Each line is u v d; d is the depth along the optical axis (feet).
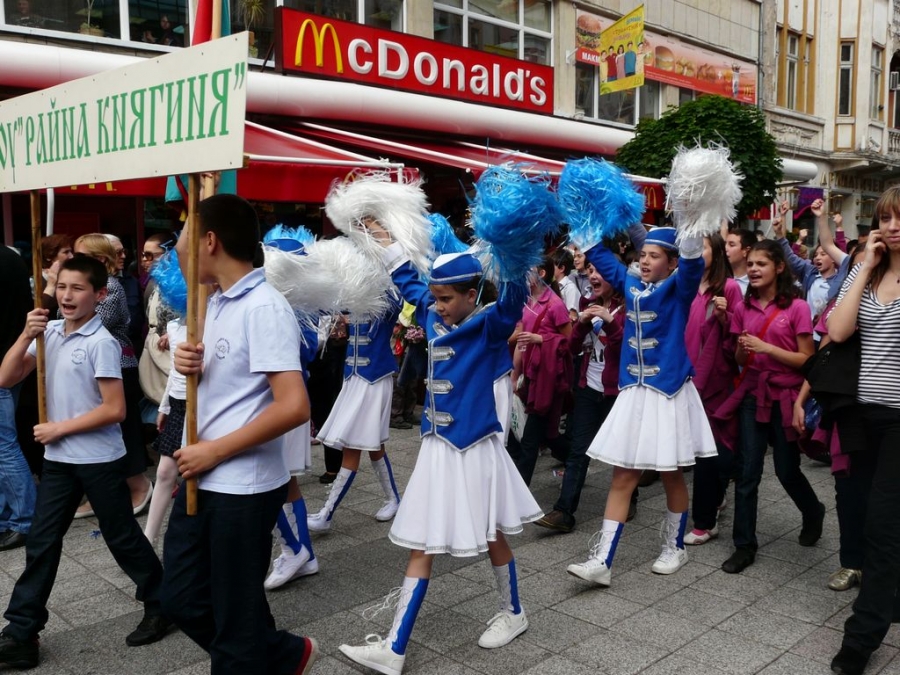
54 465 10.68
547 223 9.66
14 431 15.11
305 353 13.39
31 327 10.75
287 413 7.73
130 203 27.04
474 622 11.56
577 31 43.60
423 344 24.21
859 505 11.66
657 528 15.76
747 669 10.14
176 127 8.12
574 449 15.66
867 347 10.33
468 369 10.28
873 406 10.18
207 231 8.08
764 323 13.52
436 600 12.33
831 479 19.15
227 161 7.46
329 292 12.41
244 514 7.84
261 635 8.09
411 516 10.19
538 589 12.76
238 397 7.96
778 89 60.80
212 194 9.12
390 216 11.67
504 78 37.52
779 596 12.41
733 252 17.22
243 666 7.94
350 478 15.34
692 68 51.24
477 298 10.50
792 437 13.47
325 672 10.12
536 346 15.93
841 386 10.37
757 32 56.80
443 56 34.78
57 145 10.16
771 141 32.40
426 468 10.28
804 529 14.58
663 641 10.93
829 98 65.16
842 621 11.53
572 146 40.57
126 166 8.93
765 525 15.84
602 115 46.37
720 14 53.16
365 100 30.94
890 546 9.72
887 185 73.26
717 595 12.46
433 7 36.86
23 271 15.37
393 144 30.12
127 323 17.03
